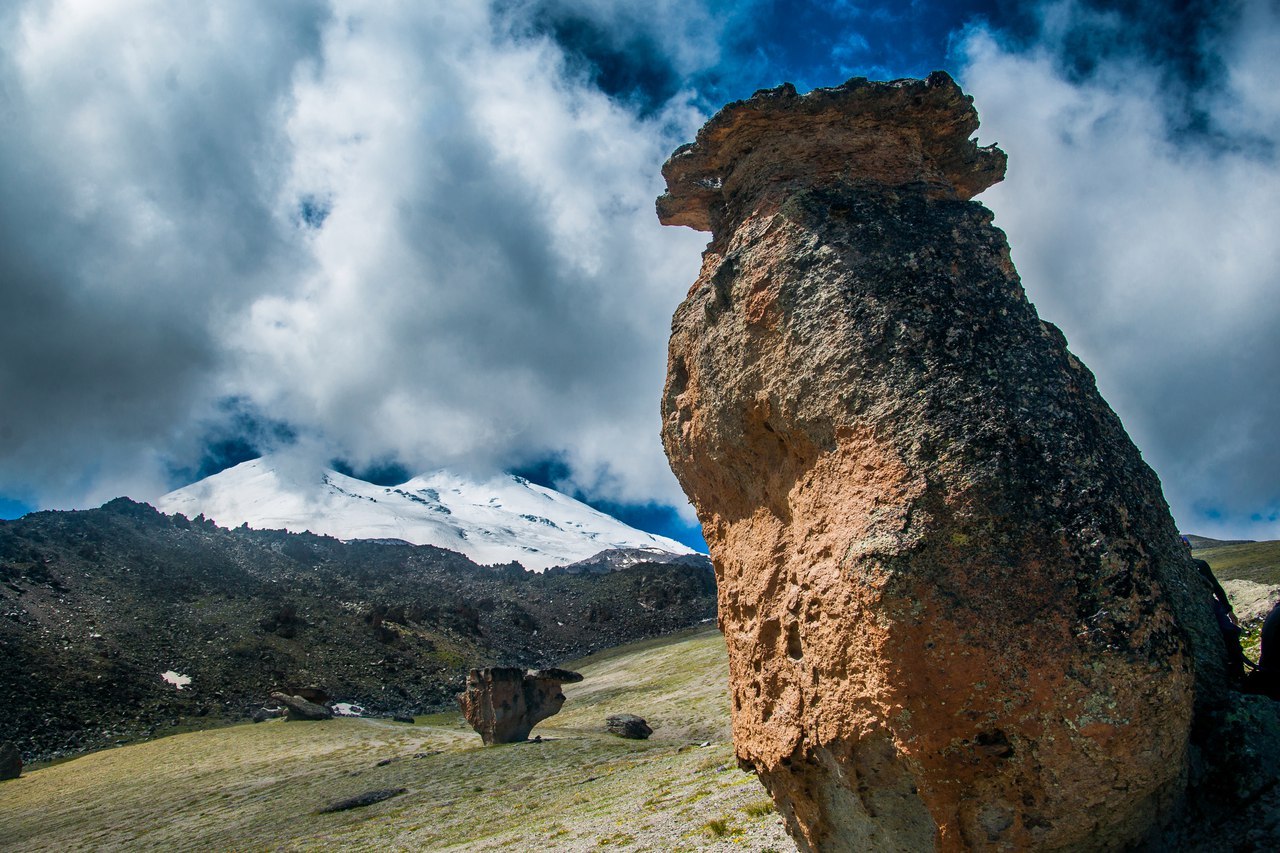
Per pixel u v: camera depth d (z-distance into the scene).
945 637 8.12
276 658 159.62
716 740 62.56
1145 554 8.60
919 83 11.85
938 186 11.23
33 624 153.00
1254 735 8.80
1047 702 7.90
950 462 8.61
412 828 40.56
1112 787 7.99
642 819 25.38
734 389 11.29
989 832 8.25
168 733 116.19
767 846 16.67
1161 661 8.03
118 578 196.88
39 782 79.12
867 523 8.78
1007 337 9.68
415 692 154.00
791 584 10.17
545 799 40.66
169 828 53.41
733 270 11.45
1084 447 9.02
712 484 12.50
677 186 13.95
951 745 8.11
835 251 10.40
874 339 9.60
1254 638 16.78
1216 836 8.35
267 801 57.53
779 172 11.77
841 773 9.24
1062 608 8.06
